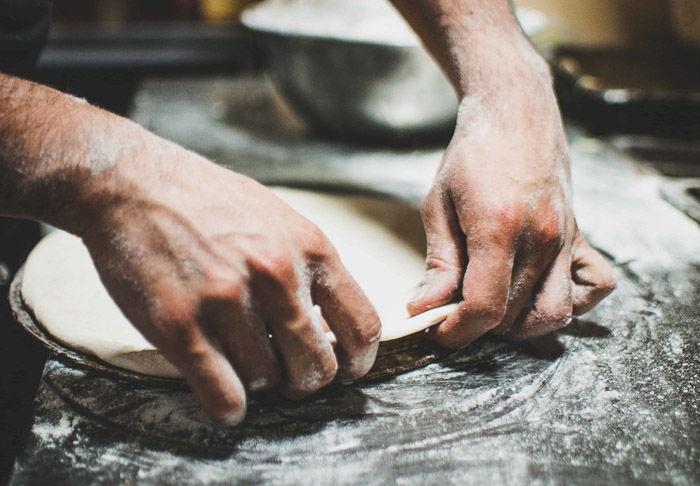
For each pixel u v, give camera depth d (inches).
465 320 24.1
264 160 49.0
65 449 20.4
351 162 49.5
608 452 20.7
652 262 35.0
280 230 19.7
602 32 71.9
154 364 23.4
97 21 71.4
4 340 27.5
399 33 43.7
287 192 40.6
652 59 64.9
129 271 18.8
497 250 23.7
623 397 23.6
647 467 20.0
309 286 20.3
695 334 28.0
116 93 70.9
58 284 29.2
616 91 54.0
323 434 21.4
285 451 20.6
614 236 38.0
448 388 24.0
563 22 71.7
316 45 45.1
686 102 53.5
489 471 19.8
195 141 52.7
